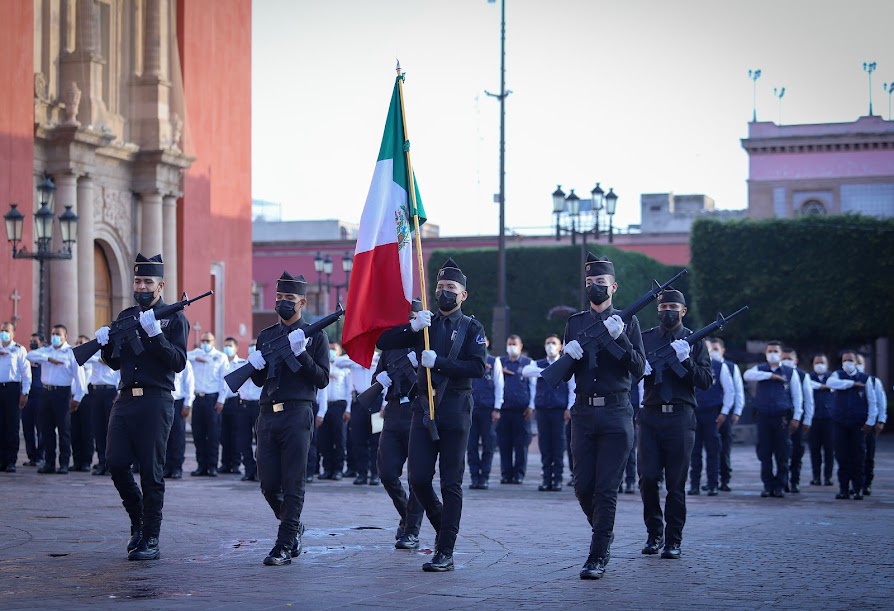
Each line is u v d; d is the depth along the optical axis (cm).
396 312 1041
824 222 4253
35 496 1612
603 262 998
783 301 4281
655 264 5559
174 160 3547
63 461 2075
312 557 1028
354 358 1050
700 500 1788
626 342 966
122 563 987
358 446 1917
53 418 2073
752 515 1501
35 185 3127
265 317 5406
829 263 4241
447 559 951
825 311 4241
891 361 5316
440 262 5234
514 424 2055
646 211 7481
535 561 1011
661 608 780
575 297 5000
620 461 962
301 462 1006
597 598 817
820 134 5819
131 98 3522
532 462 2625
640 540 1184
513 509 1534
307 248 6838
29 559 1011
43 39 3216
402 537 1086
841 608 787
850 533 1270
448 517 960
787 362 1881
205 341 2111
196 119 3738
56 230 3142
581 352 970
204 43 3781
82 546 1098
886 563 1019
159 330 1000
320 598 811
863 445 1855
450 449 971
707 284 4344
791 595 838
